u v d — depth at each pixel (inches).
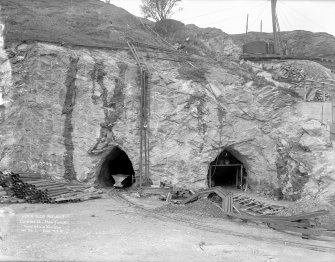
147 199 840.3
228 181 1133.7
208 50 1315.2
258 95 975.0
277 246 538.3
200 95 943.0
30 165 901.2
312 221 660.7
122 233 556.4
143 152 935.7
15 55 935.7
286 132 951.0
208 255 477.1
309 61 1127.0
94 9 1296.8
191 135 935.7
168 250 487.5
